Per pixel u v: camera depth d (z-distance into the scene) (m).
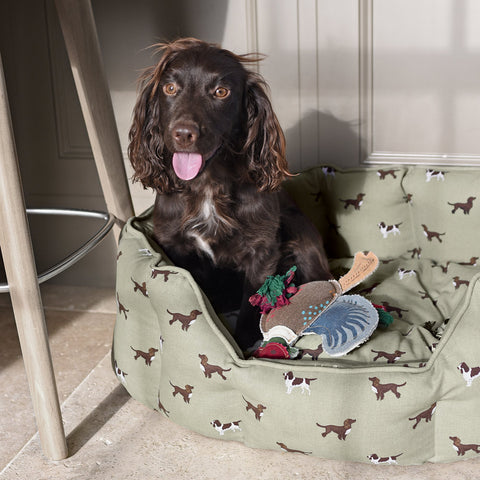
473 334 1.27
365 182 1.95
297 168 2.15
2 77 1.15
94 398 1.61
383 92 2.02
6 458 1.41
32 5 2.04
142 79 1.64
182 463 1.36
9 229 1.23
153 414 1.54
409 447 1.28
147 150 1.63
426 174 1.90
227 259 1.67
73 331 1.98
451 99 1.99
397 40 1.96
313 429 1.27
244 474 1.32
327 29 1.98
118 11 2.03
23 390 1.67
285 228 1.74
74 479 1.33
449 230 1.90
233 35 2.01
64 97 2.14
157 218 1.68
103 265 2.32
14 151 1.20
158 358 1.50
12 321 2.05
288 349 1.42
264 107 1.60
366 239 1.98
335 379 1.25
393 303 1.69
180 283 1.40
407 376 1.25
